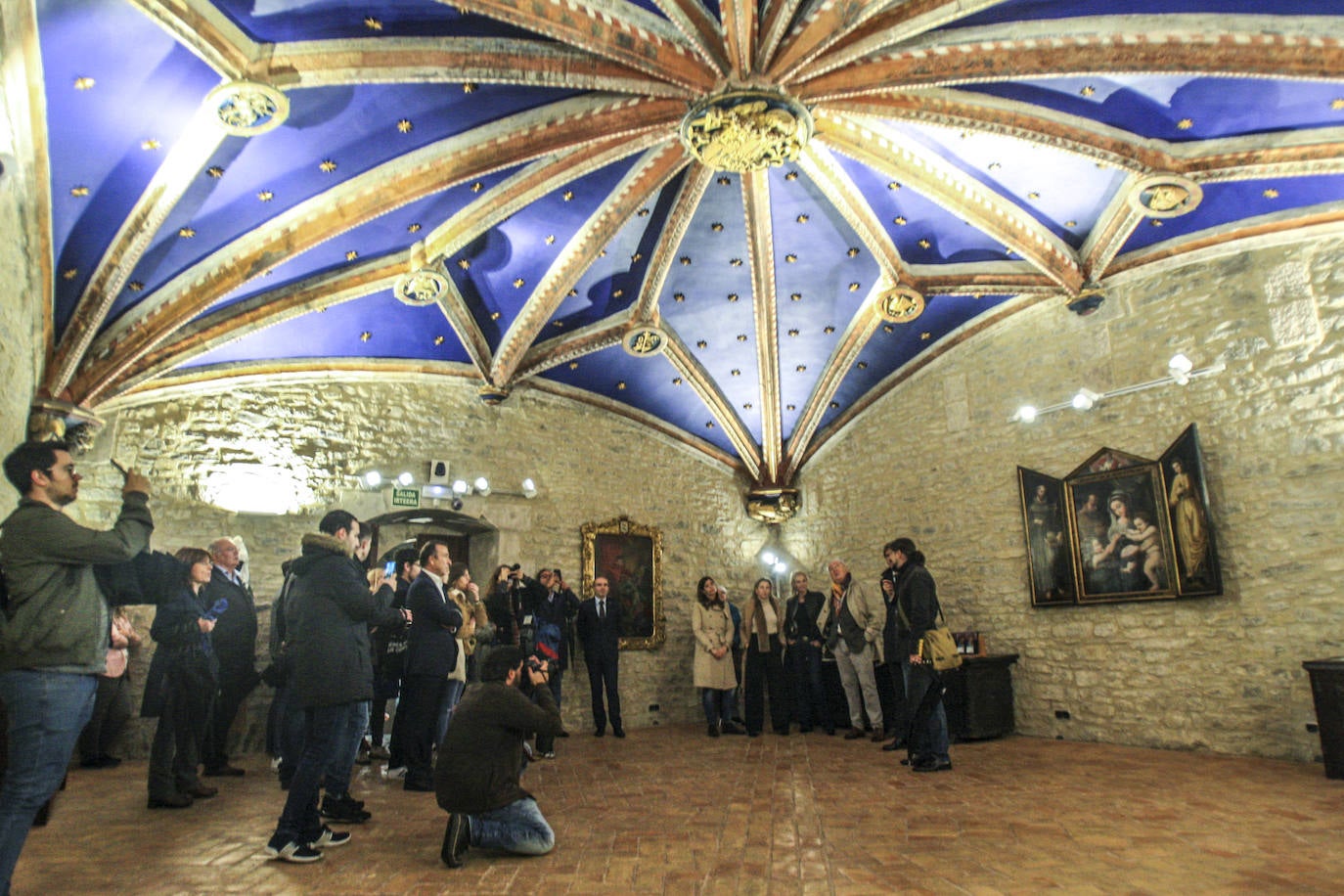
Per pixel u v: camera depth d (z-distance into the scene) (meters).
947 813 4.75
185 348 7.41
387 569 8.84
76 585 2.82
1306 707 6.50
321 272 7.68
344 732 4.20
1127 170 6.97
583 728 9.73
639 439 11.23
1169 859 3.72
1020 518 8.81
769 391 10.65
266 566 8.23
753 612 9.55
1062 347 8.65
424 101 6.02
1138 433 7.89
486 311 8.99
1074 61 5.86
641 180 7.46
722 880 3.52
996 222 7.77
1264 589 6.86
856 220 7.98
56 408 6.68
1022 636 8.62
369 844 4.12
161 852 3.97
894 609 7.25
